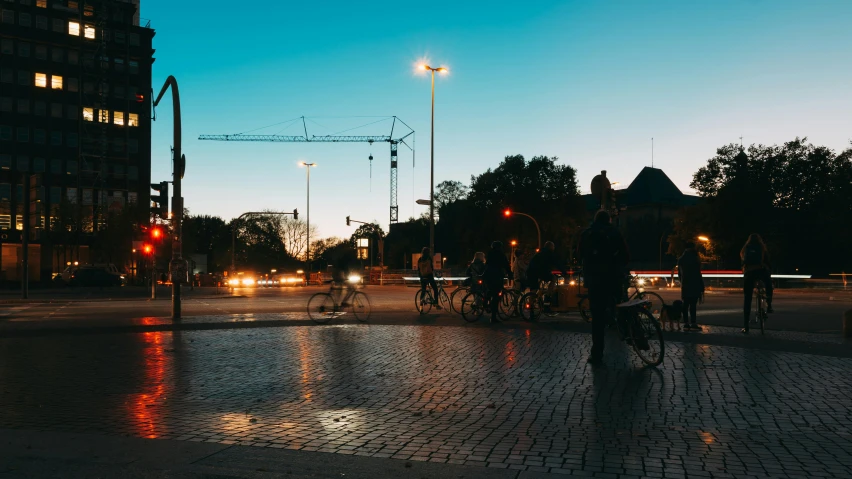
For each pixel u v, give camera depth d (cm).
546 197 7325
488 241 7269
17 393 691
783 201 6594
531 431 523
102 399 658
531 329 1332
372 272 5625
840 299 2744
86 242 6122
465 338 1174
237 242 10156
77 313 1977
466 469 419
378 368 847
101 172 7706
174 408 615
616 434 513
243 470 413
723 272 5847
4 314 1961
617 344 1064
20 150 7281
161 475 404
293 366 870
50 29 7488
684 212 7006
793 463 437
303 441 492
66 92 7581
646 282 5081
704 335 1175
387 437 505
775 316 1681
